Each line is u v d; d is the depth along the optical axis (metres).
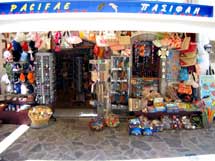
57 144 6.32
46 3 4.92
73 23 4.98
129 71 8.15
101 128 7.34
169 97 8.20
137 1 4.93
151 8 5.01
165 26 5.16
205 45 7.73
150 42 8.27
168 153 5.84
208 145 6.31
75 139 6.66
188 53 7.82
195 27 5.33
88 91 10.05
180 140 6.64
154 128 7.25
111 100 8.35
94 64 8.16
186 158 5.57
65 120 8.20
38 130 7.31
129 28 5.04
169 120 7.55
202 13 5.32
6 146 6.17
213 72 8.17
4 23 5.19
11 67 7.95
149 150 6.00
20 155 5.69
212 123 8.07
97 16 4.91
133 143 6.43
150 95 8.08
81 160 5.47
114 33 7.06
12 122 7.87
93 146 6.22
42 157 5.60
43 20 5.03
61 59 10.77
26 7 5.01
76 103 9.93
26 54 7.84
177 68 8.28
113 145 6.29
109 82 8.16
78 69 10.17
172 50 8.11
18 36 7.64
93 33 7.03
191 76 7.90
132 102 7.70
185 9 5.20
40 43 7.62
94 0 4.86
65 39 7.28
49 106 8.09
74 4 4.89
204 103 7.73
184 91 7.96
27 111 7.73
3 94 8.26
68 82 10.96
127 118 8.25
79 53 10.11
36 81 7.97
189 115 7.73
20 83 8.12
